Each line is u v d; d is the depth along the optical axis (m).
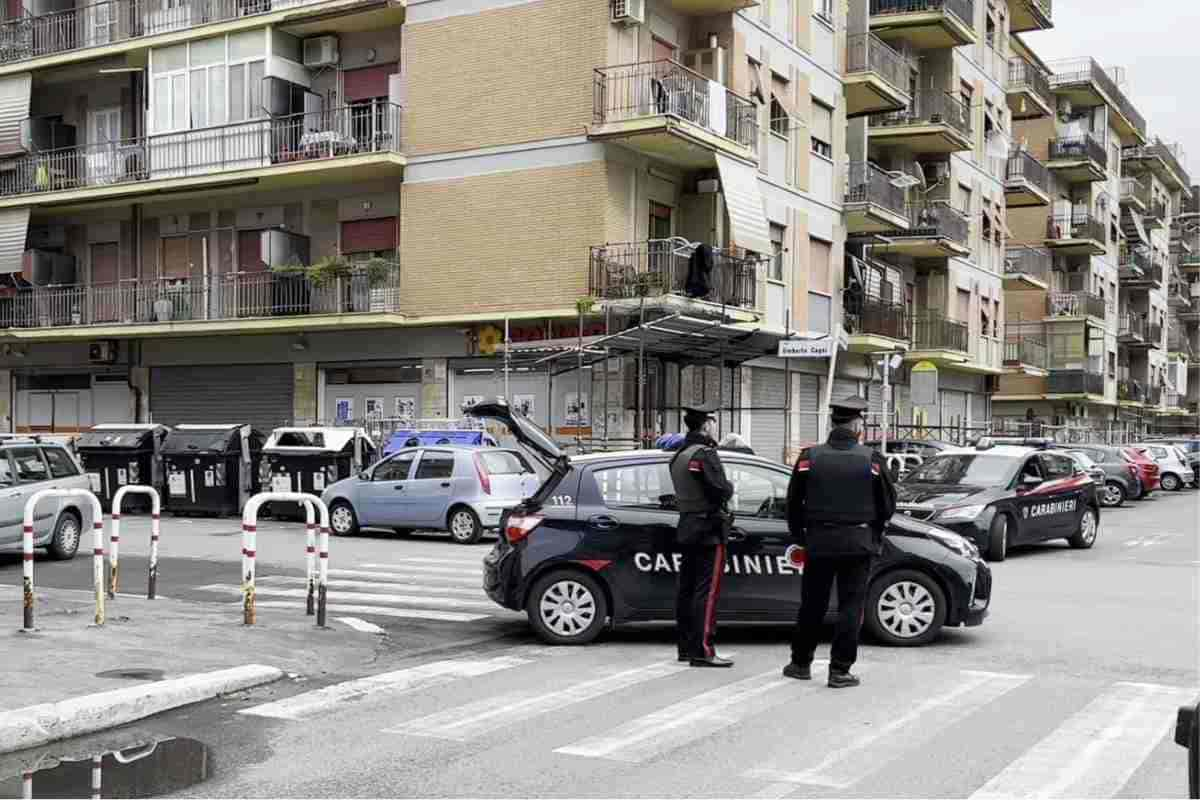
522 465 19.83
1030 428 45.12
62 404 30.27
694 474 8.69
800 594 9.32
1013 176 43.94
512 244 23.88
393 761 6.14
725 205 24.53
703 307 23.08
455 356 24.73
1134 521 25.75
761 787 5.65
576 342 22.36
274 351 27.06
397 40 25.94
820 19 29.62
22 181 29.78
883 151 35.94
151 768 6.02
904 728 6.82
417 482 19.42
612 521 9.66
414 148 25.09
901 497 17.64
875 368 31.33
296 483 22.69
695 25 25.75
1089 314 52.56
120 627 9.81
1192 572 15.45
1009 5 44.09
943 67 36.78
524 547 9.70
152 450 24.33
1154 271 64.94
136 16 28.55
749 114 25.47
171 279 28.64
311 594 10.80
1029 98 44.66
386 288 25.27
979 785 5.70
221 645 9.10
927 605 9.59
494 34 24.27
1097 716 7.14
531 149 23.77
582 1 23.28
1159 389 68.81
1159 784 5.73
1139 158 66.25
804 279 28.70
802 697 7.65
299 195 27.00
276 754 6.30
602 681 8.17
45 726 6.53
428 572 14.85
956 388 40.28
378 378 25.89
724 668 8.66
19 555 16.67
